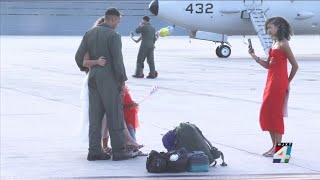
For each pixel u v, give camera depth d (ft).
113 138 83.71
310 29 347.56
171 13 328.90
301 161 82.28
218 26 334.65
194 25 333.21
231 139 98.48
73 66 273.13
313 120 118.32
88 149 84.84
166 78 211.41
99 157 83.87
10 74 230.07
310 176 73.72
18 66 273.75
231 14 331.57
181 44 561.43
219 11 330.54
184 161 75.77
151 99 153.07
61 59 325.01
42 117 122.83
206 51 430.20
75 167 79.30
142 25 206.90
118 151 83.82
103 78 83.41
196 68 260.01
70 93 165.27
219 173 75.46
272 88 84.84
